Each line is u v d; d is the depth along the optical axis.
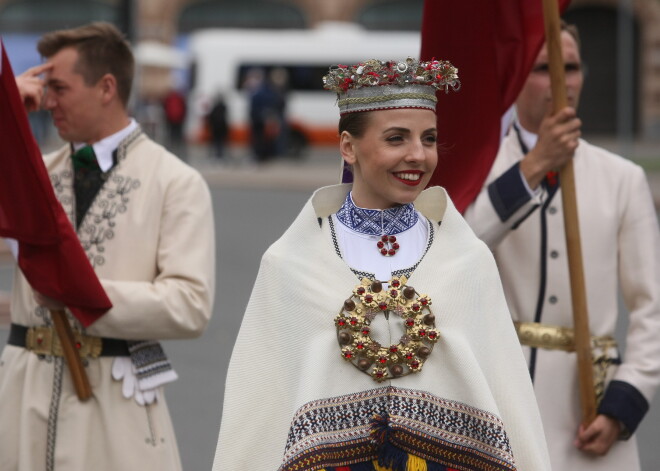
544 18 9.05
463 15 9.44
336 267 6.85
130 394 9.30
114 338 9.33
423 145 6.84
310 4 87.38
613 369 9.38
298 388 6.68
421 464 6.62
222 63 72.62
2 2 85.56
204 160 65.00
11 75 8.58
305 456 6.48
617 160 9.66
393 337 6.72
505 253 9.48
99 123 9.56
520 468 6.80
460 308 6.79
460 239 6.95
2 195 8.80
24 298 9.52
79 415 9.23
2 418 9.45
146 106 66.00
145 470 9.27
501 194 9.01
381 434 6.58
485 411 6.62
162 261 9.41
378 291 6.75
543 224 9.47
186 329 9.29
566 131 8.88
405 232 6.99
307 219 6.95
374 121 6.77
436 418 6.67
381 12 87.19
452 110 9.45
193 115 73.06
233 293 23.86
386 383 6.72
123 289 9.16
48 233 8.84
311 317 6.77
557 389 9.28
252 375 6.85
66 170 9.66
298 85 71.94
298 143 71.50
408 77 6.73
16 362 9.50
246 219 36.16
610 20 81.94
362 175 6.93
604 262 9.41
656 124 81.69
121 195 9.51
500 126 9.46
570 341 9.33
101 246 9.42
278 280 6.88
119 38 9.65
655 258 9.46
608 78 82.50
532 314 9.41
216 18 88.50
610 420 9.16
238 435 6.84
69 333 9.20
